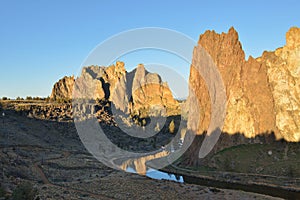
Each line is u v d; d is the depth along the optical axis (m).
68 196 64.81
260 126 139.38
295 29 149.50
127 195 71.00
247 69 153.62
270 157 115.81
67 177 89.31
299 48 145.75
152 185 82.88
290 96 141.62
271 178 97.38
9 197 48.62
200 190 80.06
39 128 173.50
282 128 135.88
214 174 108.38
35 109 198.75
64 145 156.12
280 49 156.75
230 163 115.62
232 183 97.12
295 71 145.62
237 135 137.88
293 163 105.69
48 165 101.44
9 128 153.25
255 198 74.12
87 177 91.44
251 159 116.56
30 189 48.75
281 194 82.88
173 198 70.00
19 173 82.62
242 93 147.12
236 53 155.38
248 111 141.50
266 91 147.25
